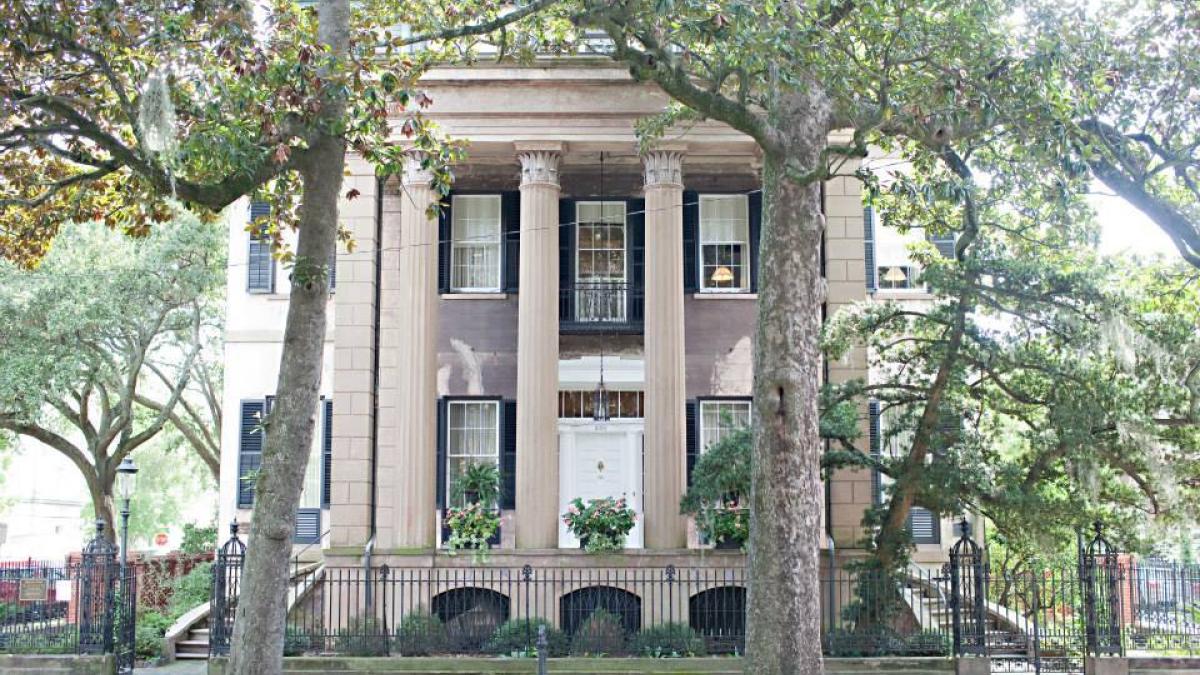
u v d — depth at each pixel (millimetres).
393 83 14930
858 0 16094
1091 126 17906
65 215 17438
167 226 29172
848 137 24016
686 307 25812
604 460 25859
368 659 19469
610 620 20672
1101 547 20656
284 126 14695
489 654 20188
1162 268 21219
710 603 22547
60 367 28219
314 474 26359
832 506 23078
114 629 19609
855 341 21094
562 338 25984
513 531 24875
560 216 25953
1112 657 18891
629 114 23422
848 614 20641
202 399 41406
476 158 24609
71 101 15305
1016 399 19797
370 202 24281
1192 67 17453
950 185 16625
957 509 19859
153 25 15445
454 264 25969
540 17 18578
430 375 23156
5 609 20344
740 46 15047
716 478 21203
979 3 16344
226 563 19734
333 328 26656
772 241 15695
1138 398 18500
